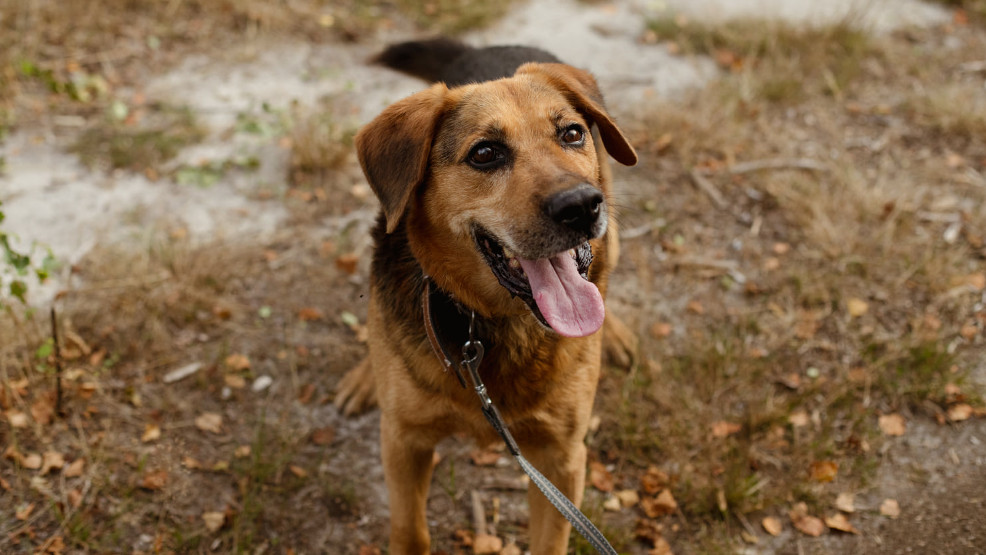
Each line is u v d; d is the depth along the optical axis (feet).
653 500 3.32
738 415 3.56
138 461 3.35
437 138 2.77
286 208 4.37
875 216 4.29
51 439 3.38
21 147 4.55
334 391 3.65
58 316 3.65
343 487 3.34
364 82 5.34
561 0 6.35
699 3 6.31
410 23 5.98
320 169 4.57
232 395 3.59
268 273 4.05
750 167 4.61
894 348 3.71
